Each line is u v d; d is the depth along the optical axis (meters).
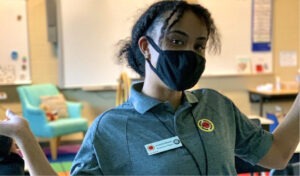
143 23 1.11
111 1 5.06
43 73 5.05
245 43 5.60
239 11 5.51
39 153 0.99
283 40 5.78
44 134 4.57
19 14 4.87
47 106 4.82
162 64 1.07
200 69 1.09
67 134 4.73
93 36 5.07
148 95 1.12
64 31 4.98
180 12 1.05
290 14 5.77
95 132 1.07
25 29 4.91
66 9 4.96
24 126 1.00
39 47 5.00
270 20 5.66
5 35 4.84
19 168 1.11
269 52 5.72
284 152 1.26
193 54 1.06
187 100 1.15
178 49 1.06
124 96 3.56
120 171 1.04
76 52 5.05
